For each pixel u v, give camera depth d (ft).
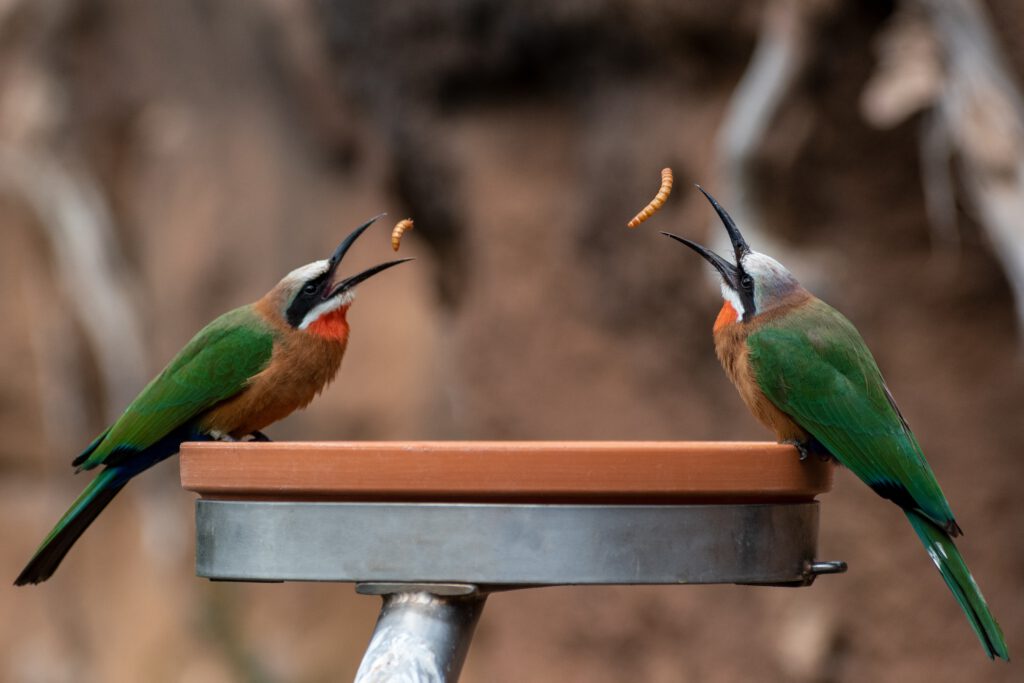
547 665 49.29
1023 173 38.96
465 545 17.75
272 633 72.43
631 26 46.39
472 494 17.72
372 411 67.26
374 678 17.35
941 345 42.01
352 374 67.97
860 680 42.29
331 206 69.41
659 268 46.01
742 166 41.86
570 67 49.08
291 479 18.20
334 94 66.49
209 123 74.08
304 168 70.18
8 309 76.54
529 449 17.63
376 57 53.31
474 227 51.55
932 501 22.54
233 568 18.63
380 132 54.95
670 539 17.95
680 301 45.62
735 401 44.70
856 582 42.22
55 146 76.59
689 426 46.11
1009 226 38.63
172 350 73.82
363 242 68.39
